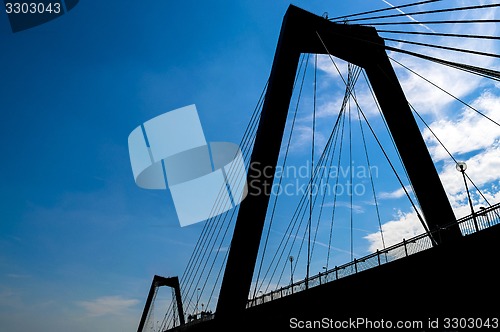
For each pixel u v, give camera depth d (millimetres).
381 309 18484
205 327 32031
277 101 28594
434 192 26344
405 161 28219
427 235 16703
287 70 29453
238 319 24406
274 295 26797
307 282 23594
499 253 13648
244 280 25188
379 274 18062
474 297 14836
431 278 15938
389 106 29656
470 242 14398
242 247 25656
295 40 30219
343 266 20812
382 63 30984
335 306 20938
